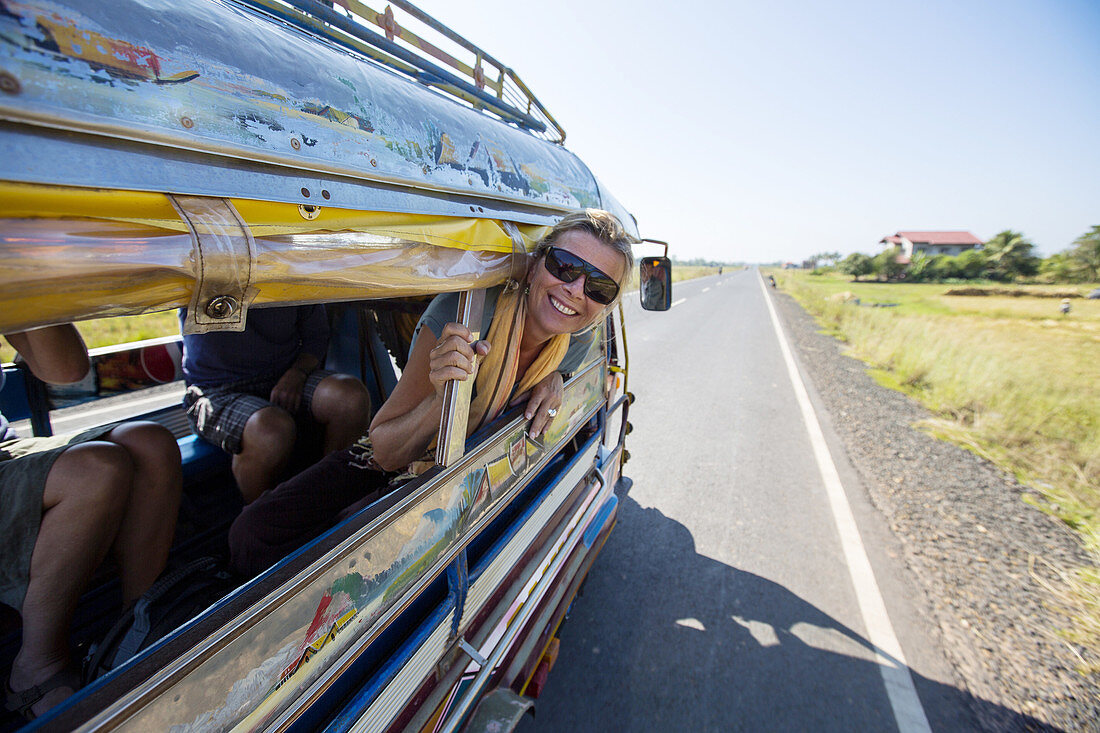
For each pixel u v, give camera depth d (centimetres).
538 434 165
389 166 94
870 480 452
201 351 190
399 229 91
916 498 422
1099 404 702
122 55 58
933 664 254
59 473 106
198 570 120
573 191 198
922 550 348
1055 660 259
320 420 206
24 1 50
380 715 102
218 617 68
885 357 1002
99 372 214
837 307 1966
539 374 162
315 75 84
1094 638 274
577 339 191
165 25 64
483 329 130
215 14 75
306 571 79
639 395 681
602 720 215
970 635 274
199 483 206
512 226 135
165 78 61
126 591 134
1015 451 539
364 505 133
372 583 95
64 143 52
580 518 227
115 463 113
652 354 959
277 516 137
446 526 117
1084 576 327
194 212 61
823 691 237
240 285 66
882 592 305
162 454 134
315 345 220
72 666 110
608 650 253
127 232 55
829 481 445
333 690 100
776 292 3622
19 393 190
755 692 235
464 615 133
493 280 119
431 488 109
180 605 109
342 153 84
